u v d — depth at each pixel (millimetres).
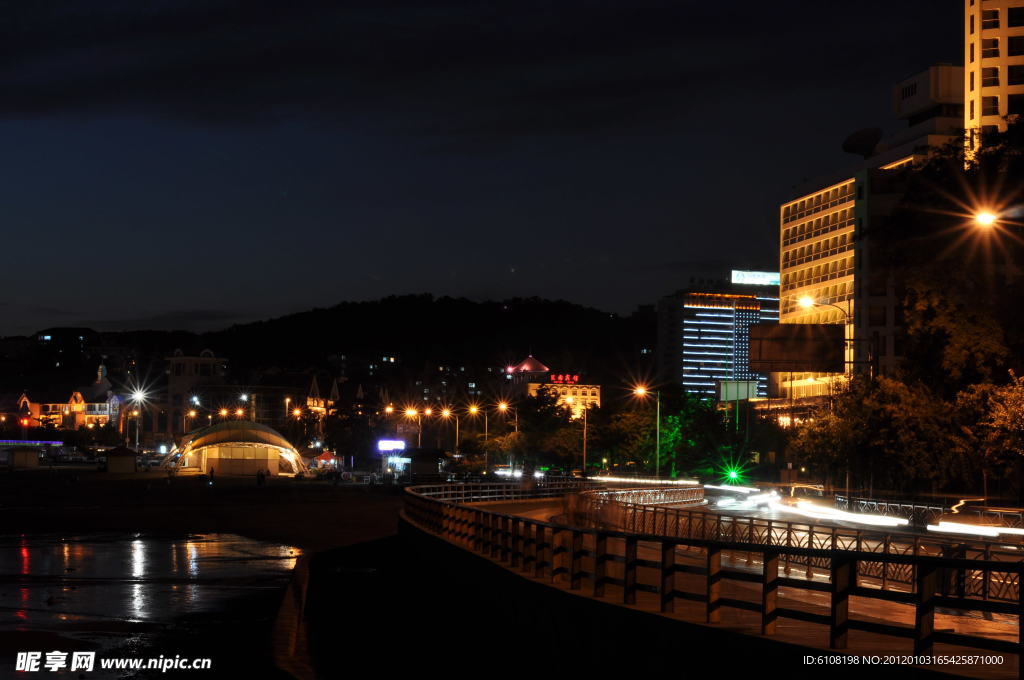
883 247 57625
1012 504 60625
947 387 61625
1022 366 54031
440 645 24453
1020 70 123688
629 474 141500
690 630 14461
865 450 70125
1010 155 52594
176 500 82188
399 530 44188
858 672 11688
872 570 29922
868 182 131875
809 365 64812
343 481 115375
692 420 129000
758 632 13633
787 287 168500
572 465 148750
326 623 27578
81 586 33938
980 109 124750
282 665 21688
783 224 170750
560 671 18688
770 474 123688
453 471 145250
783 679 12625
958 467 60719
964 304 53625
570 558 21031
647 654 15586
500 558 25469
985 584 23594
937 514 53500
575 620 18125
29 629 25109
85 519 64750
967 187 52906
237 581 36031
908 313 59188
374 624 27500
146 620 26891
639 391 127375
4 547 48156
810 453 82875
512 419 159375
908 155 143250
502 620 22938
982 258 52438
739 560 35625
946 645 14023
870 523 55188
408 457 126375
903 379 64375
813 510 62031
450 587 29641
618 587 20703
